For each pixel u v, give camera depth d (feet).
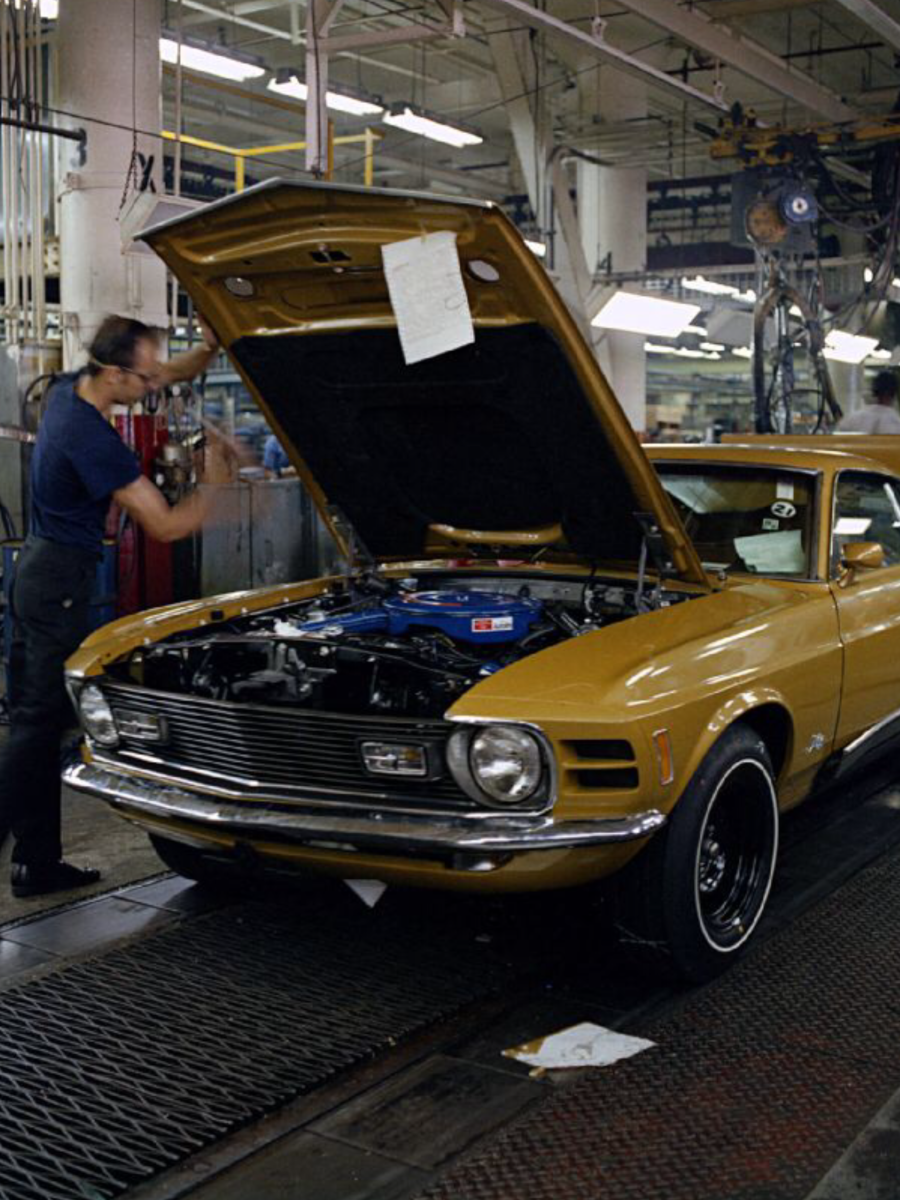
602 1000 11.69
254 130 65.26
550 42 47.60
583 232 51.96
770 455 15.47
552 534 14.40
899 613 15.08
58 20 31.04
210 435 14.87
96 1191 8.70
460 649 13.05
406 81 61.00
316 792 11.19
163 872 15.10
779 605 13.26
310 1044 10.78
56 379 13.55
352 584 15.56
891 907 13.80
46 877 14.28
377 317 12.50
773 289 42.60
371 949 12.86
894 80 60.18
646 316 45.80
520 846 10.35
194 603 14.80
